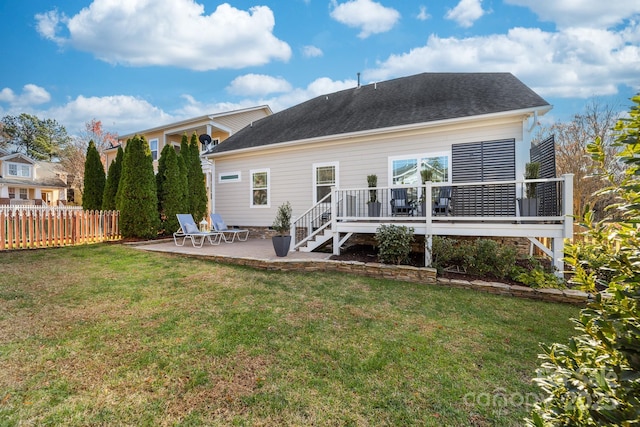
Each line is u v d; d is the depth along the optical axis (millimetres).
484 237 7848
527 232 5949
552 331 3727
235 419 2137
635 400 1134
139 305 4184
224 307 4184
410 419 2182
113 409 2199
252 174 12172
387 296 4918
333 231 7664
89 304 4164
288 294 4840
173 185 10711
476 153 8164
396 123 9094
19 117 38844
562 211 5770
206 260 7324
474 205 6941
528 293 5074
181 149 11883
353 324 3779
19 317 3658
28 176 29328
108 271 5852
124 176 9742
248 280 5531
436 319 4023
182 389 2438
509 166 7785
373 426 2109
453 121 8133
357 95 12734
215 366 2764
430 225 6609
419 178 8922
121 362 2785
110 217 9438
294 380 2594
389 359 2979
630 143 1256
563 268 5734
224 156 12820
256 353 3008
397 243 6367
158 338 3250
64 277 5375
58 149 41250
